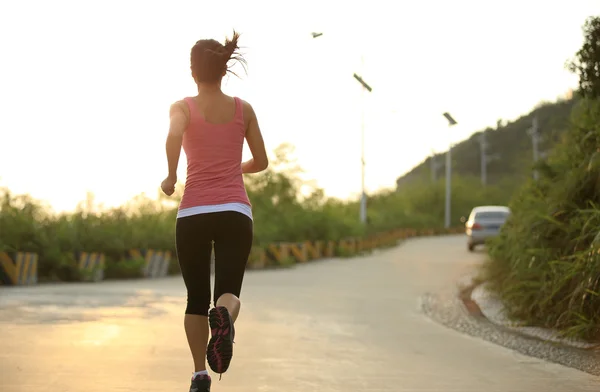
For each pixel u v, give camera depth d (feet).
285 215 178.40
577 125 63.77
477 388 35.35
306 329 55.67
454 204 521.24
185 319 26.58
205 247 26.09
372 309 69.51
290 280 103.86
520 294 58.85
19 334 49.52
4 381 34.81
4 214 103.04
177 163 25.11
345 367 40.47
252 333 53.16
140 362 40.22
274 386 35.29
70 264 103.30
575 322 50.60
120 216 120.88
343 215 221.25
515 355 44.98
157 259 119.03
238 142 26.30
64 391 32.96
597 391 34.86
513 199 79.87
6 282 93.61
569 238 56.49
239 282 25.81
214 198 25.59
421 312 67.67
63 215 113.70
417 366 41.04
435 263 145.18
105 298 75.61
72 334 49.96
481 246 216.74
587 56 61.36
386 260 156.76
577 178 58.80
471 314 65.92
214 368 23.38
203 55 26.09
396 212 362.94
